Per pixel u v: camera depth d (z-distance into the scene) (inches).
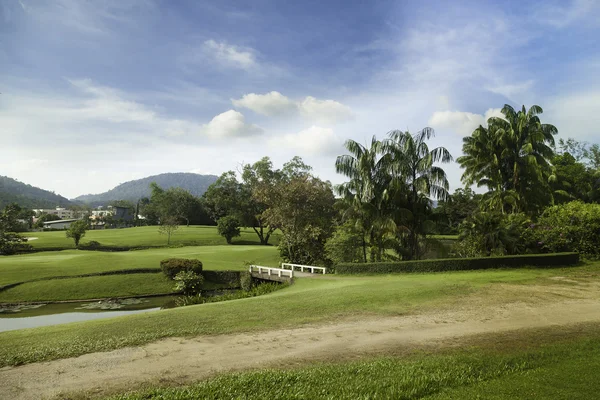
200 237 2481.5
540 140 1159.0
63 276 1059.9
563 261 805.2
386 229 924.6
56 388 256.1
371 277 837.8
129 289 1035.9
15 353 335.9
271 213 1386.6
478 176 1274.6
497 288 584.1
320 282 832.9
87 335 398.0
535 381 226.4
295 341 357.7
